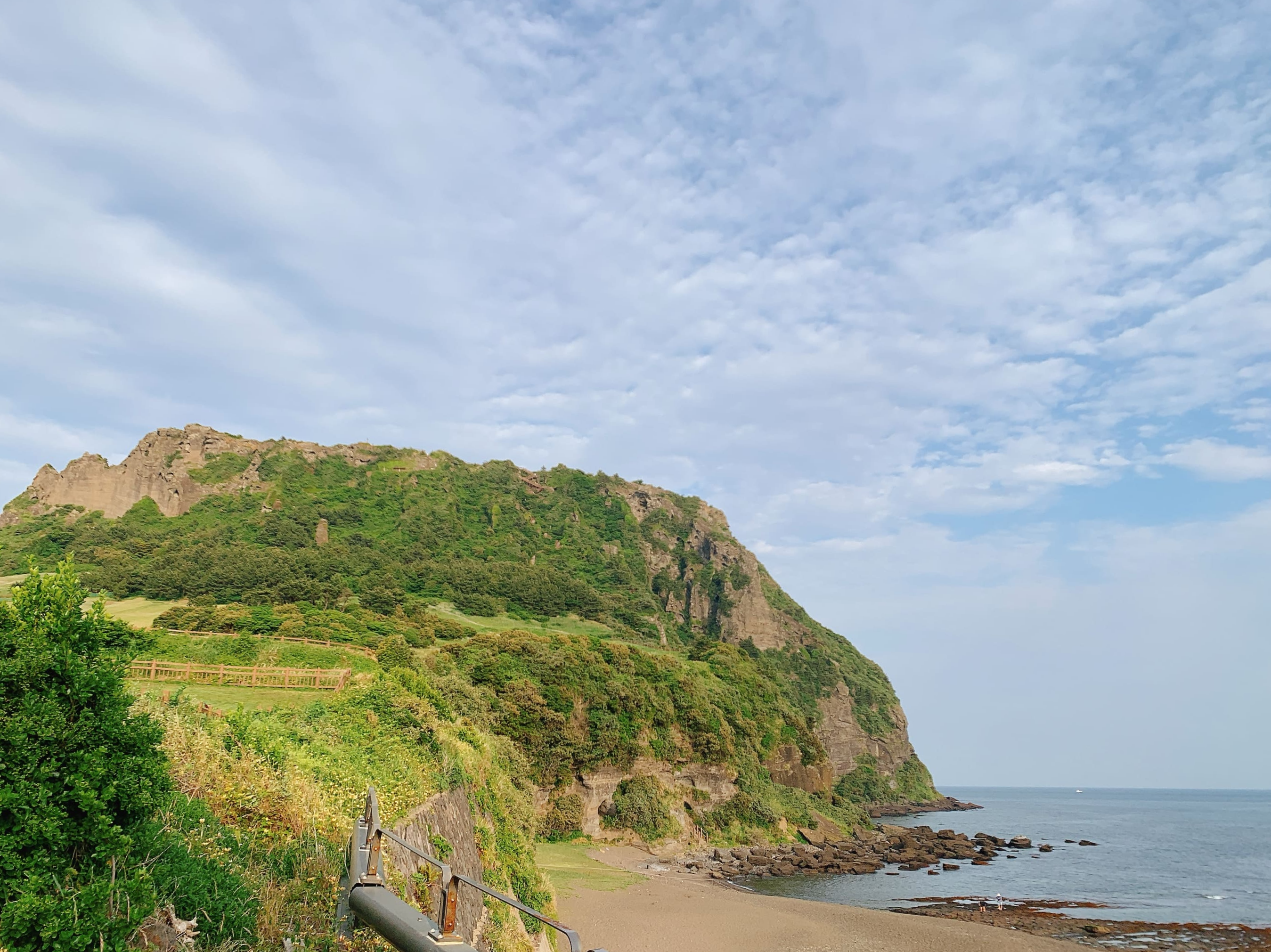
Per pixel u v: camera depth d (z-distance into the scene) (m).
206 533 156.50
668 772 93.19
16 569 129.75
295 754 17.97
